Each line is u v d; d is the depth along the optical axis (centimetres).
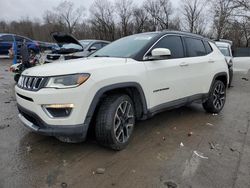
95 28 6288
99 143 366
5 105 596
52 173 312
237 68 1266
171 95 447
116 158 351
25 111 348
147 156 360
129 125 384
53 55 932
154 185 295
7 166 324
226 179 312
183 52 483
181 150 384
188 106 634
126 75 365
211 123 512
